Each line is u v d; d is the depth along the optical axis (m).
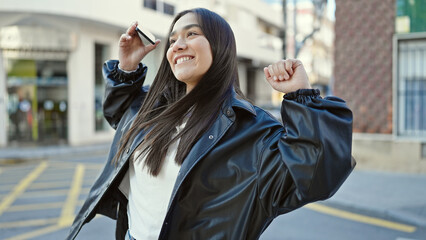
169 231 1.18
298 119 1.06
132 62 1.59
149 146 1.29
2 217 5.03
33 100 13.75
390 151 7.79
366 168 8.04
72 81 13.99
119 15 14.28
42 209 5.45
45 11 12.44
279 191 1.10
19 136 13.59
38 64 13.72
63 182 7.54
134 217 1.35
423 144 7.52
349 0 8.10
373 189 6.34
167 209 1.16
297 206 1.10
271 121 1.21
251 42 23.48
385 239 4.23
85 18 13.20
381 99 7.88
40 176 8.25
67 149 12.61
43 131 13.92
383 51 7.82
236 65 1.32
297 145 1.06
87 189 6.86
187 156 1.17
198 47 1.24
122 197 1.51
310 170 1.03
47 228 4.57
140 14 15.28
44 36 13.23
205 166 1.16
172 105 1.28
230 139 1.17
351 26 8.12
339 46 8.27
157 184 1.26
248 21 24.16
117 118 1.68
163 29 16.52
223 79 1.26
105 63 1.71
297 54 9.36
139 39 1.60
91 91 14.60
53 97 14.05
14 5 12.27
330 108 1.10
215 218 1.15
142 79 1.63
